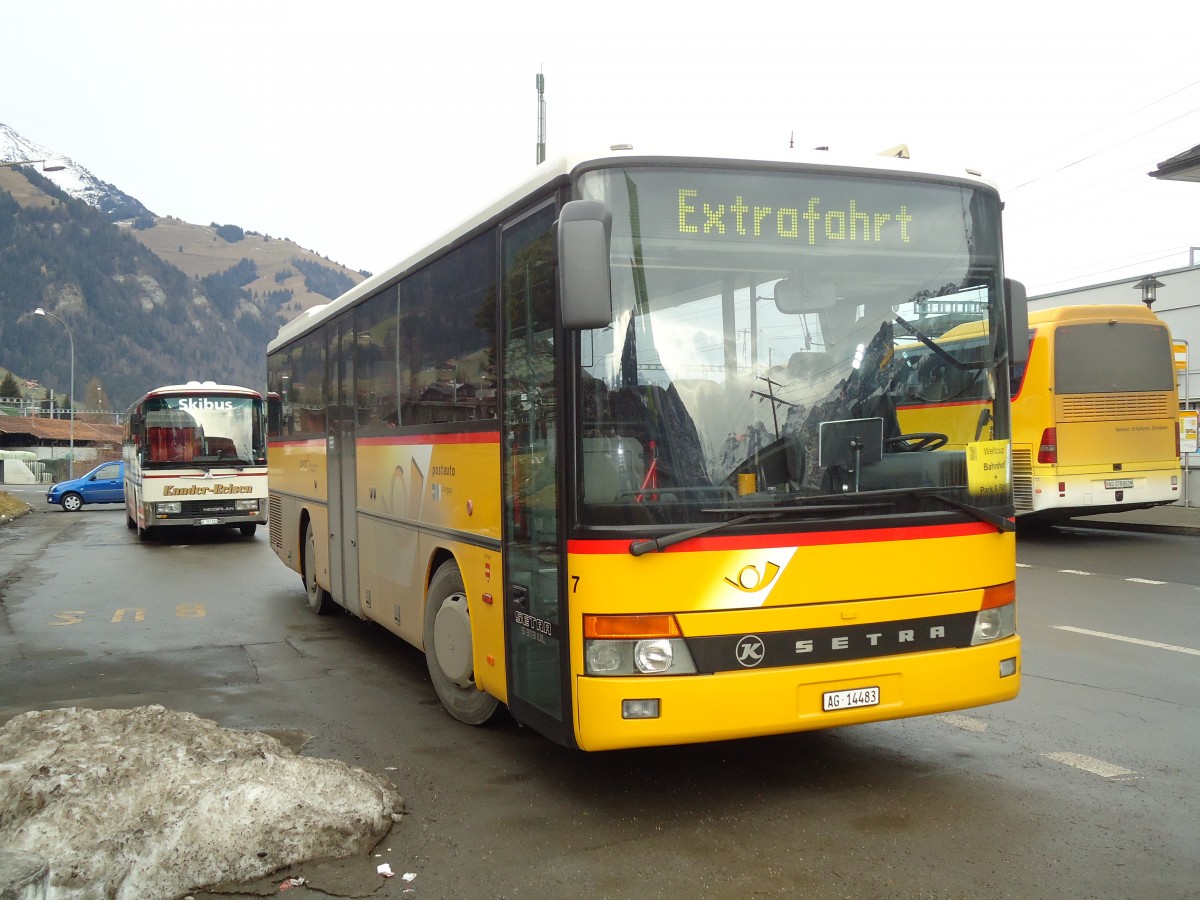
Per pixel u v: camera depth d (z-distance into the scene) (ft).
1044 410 51.70
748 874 14.05
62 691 25.68
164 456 69.56
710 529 15.03
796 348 16.16
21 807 14.17
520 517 17.51
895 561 16.05
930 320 17.06
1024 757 18.86
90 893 13.14
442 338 21.81
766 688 15.17
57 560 60.08
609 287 14.55
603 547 15.06
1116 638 29.35
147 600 42.22
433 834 15.61
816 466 15.96
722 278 15.97
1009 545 17.26
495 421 18.67
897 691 15.98
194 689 25.70
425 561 22.94
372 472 27.43
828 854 14.65
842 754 19.20
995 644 16.80
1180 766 18.28
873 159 17.01
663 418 15.40
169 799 14.46
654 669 14.92
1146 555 48.24
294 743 20.67
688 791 17.38
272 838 14.44
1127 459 52.75
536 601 16.85
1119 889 13.42
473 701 21.36
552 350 16.21
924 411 16.78
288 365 39.29
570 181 15.89
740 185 16.20
